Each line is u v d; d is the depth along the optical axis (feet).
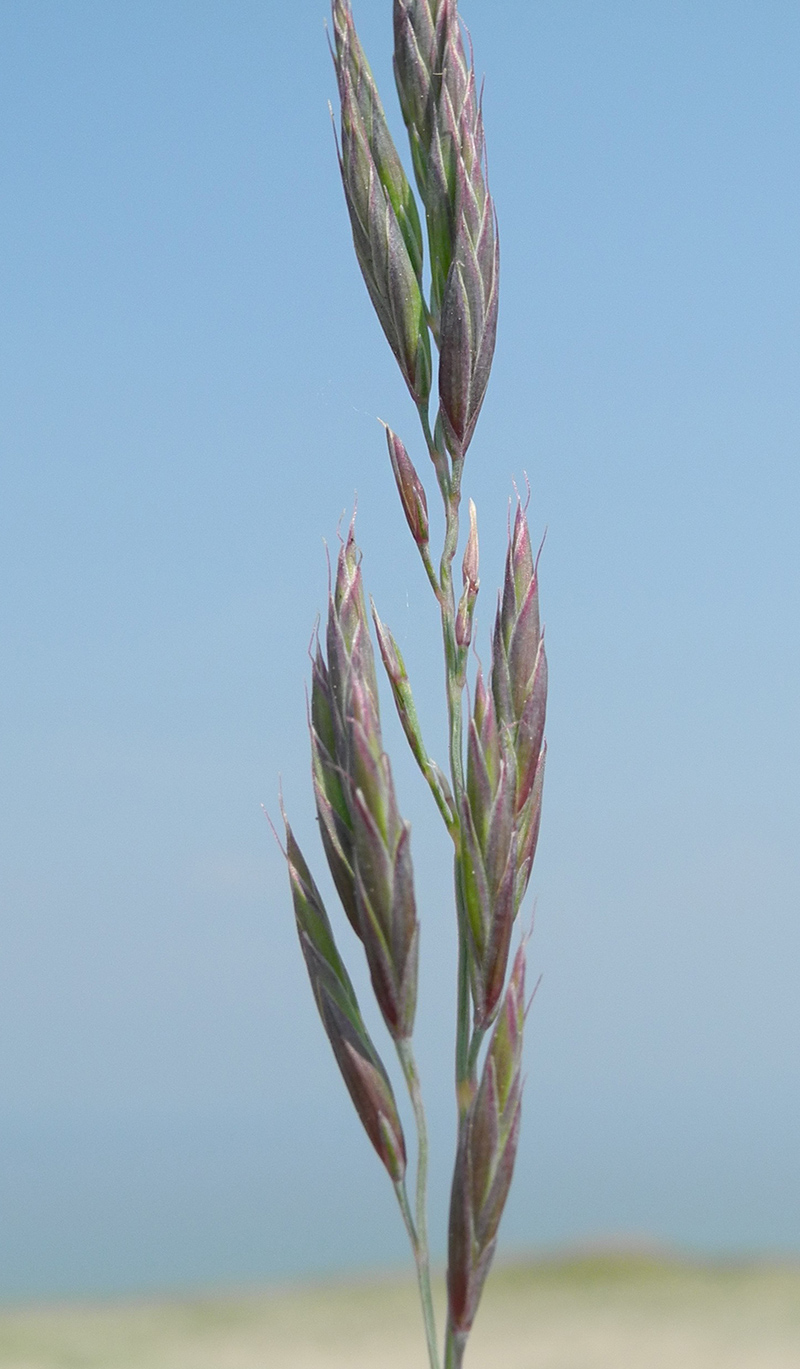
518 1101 0.33
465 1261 0.32
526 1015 0.33
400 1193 0.33
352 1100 0.33
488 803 0.33
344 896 0.33
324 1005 0.33
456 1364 0.33
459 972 0.33
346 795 0.33
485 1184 0.32
